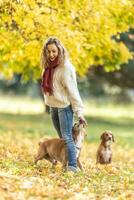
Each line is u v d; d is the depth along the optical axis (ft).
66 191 29.58
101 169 38.60
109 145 40.98
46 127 90.99
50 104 35.06
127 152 62.90
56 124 36.09
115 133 89.25
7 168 33.91
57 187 30.12
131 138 82.64
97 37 49.37
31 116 118.83
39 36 44.70
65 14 44.21
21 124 94.94
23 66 59.88
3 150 43.75
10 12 42.22
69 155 34.45
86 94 193.77
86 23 46.21
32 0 41.45
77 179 32.83
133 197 29.89
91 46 46.62
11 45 47.39
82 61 53.78
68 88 34.22
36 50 45.98
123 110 174.29
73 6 43.73
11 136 68.80
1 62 58.49
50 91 34.58
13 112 136.77
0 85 200.75
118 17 49.98
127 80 114.11
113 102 192.75
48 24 43.65
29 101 207.31
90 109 171.53
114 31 50.44
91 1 44.32
